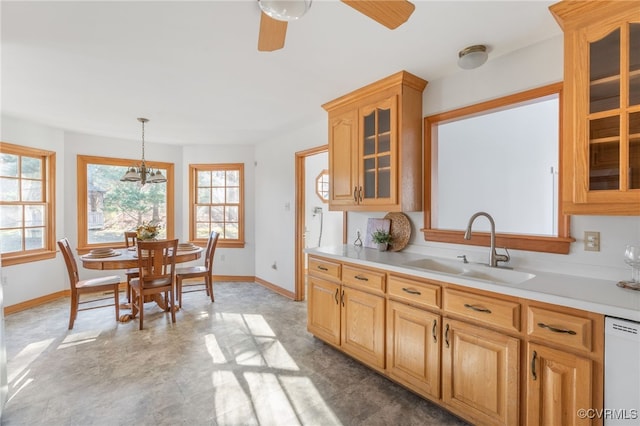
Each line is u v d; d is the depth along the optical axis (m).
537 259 1.96
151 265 3.21
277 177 4.62
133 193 4.89
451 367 1.81
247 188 5.21
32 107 3.19
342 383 2.22
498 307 1.60
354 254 2.62
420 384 1.96
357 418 1.86
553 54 1.88
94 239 4.57
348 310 2.49
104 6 1.56
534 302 1.48
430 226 2.53
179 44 1.94
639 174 1.42
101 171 4.62
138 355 2.61
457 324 1.77
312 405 1.98
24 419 1.83
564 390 1.38
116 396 2.05
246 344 2.84
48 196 4.04
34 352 2.65
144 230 3.76
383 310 2.21
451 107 2.38
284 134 4.43
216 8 1.58
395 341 2.12
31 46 1.96
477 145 3.82
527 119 3.53
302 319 3.48
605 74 1.48
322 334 2.77
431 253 2.53
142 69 2.29
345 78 2.46
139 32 1.80
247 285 4.98
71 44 1.94
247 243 5.23
